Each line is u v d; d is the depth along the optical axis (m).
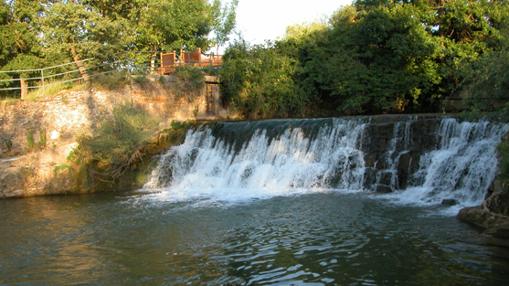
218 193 17.58
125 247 10.68
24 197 19.08
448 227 11.04
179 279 8.46
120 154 20.48
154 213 14.30
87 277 8.78
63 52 30.69
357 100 25.47
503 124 14.35
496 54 13.64
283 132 19.66
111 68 30.75
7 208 16.53
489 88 14.02
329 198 15.23
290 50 29.64
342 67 26.52
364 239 10.33
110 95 23.44
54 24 30.11
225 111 28.44
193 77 26.88
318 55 28.33
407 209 13.16
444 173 15.02
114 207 15.70
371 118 17.84
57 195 19.31
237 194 17.08
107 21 29.86
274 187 18.14
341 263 8.89
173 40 37.72
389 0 25.88
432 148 16.23
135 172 20.67
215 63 32.84
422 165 15.78
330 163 17.98
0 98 25.19
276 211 13.66
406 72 25.23
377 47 26.67
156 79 25.34
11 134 21.70
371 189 16.48
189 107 26.61
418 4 25.31
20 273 9.15
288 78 28.17
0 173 19.28
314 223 11.95
